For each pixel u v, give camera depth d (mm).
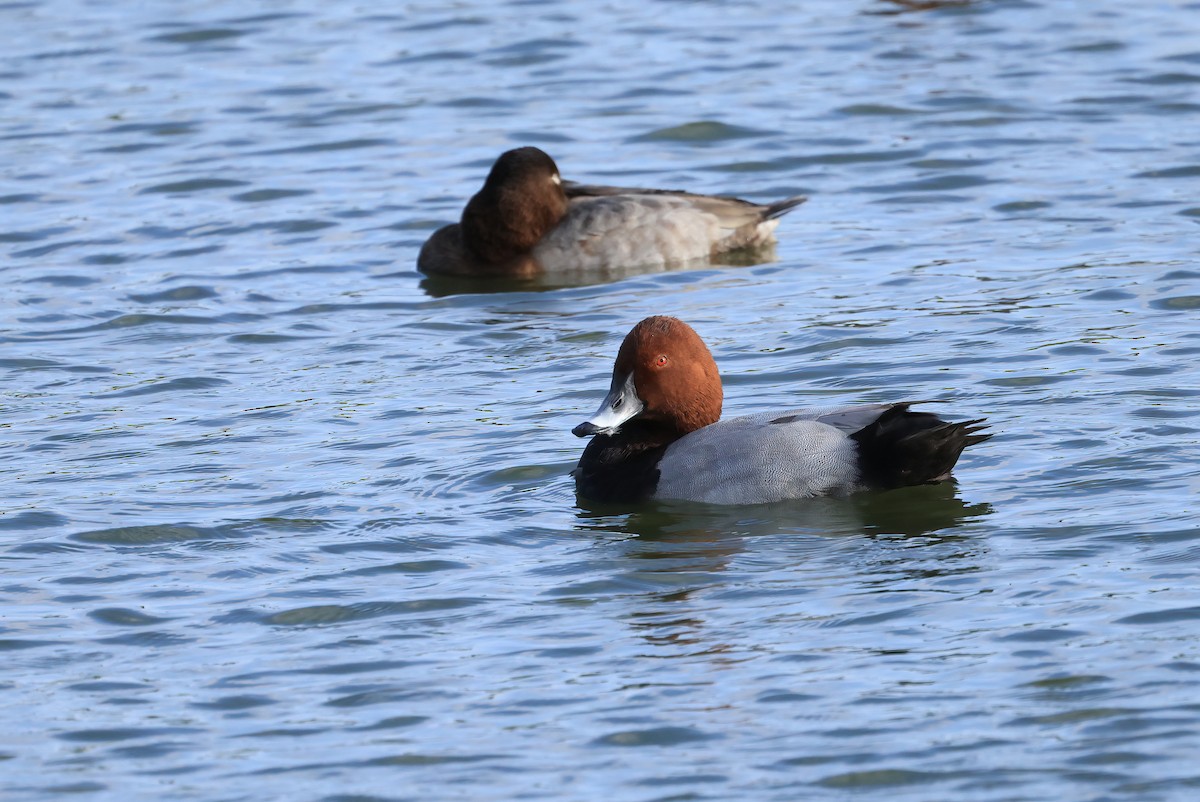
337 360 16516
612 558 11562
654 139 23719
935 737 8875
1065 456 12875
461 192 22062
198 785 8773
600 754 8914
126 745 9211
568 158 23109
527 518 12430
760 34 28688
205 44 28875
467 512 12570
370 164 23125
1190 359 14859
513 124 24516
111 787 8773
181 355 16766
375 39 28984
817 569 11172
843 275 18516
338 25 29875
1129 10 28969
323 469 13523
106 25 30203
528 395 15188
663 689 9570
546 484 13125
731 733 9055
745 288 18391
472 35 29047
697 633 10289
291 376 16047
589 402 14898
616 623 10500
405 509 12633
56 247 20250
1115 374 14609
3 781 8867
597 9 30656
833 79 25953
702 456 12547
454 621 10664
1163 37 27141
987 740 8812
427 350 16719
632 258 19531
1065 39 27406
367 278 19344
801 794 8438
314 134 24297
